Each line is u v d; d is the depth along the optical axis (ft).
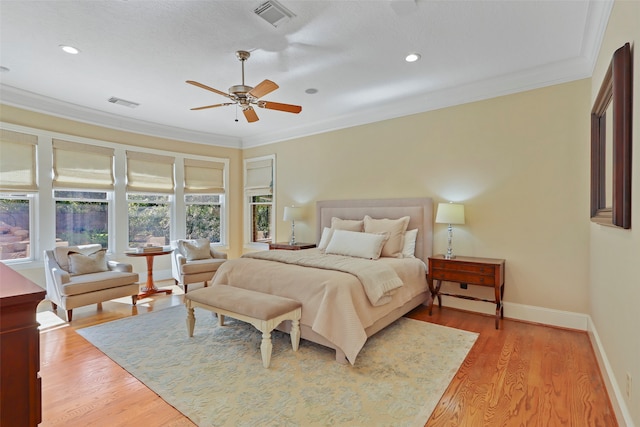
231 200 21.08
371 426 5.83
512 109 11.59
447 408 6.34
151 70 11.05
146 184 17.44
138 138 17.16
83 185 15.16
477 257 12.18
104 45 9.40
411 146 14.03
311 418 6.06
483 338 9.78
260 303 8.39
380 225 13.67
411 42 9.28
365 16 8.04
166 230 18.45
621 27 6.30
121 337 9.92
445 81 12.00
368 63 10.57
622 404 5.78
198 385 7.21
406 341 9.57
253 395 6.81
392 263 11.16
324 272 9.39
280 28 8.55
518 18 8.11
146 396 6.81
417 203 13.62
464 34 8.85
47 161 14.05
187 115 16.07
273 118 16.65
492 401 6.57
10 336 2.48
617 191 5.75
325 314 8.27
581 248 10.38
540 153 11.08
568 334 10.08
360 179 15.70
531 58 10.22
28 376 2.56
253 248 20.84
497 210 11.92
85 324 11.07
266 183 19.99
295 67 10.85
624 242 5.92
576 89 10.44
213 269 15.85
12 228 13.34
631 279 5.43
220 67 10.83
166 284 17.07
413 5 7.55
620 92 5.69
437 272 11.93
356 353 7.81
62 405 6.48
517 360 8.34
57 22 8.24
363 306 8.73
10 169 13.07
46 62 10.46
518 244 11.50
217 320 11.45
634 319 5.21
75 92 13.03
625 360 5.71
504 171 11.76
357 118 15.72
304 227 18.10
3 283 2.82
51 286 12.26
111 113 15.72
